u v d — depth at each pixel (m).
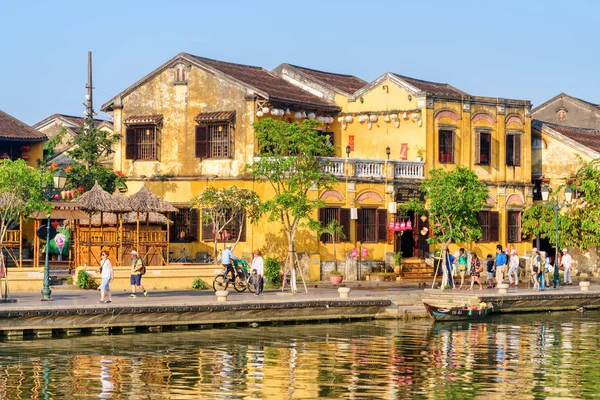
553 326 50.84
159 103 68.44
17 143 78.69
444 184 59.53
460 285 62.44
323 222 64.12
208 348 41.44
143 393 32.75
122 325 45.47
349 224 65.31
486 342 44.59
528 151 74.81
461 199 59.25
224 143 65.81
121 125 69.81
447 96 70.19
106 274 47.16
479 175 71.81
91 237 60.22
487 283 67.38
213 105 66.38
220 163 65.88
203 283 57.44
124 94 69.69
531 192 74.56
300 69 75.31
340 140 72.38
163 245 59.88
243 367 37.31
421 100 69.19
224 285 55.84
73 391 32.91
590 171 71.31
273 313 49.12
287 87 71.44
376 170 66.75
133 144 69.00
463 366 38.31
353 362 38.72
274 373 36.28
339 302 50.88
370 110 71.25
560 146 76.06
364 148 71.69
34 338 43.38
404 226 66.88
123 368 36.78
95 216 62.28
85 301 48.12
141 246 59.97
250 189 64.19
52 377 34.97
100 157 77.25
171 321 46.66
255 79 69.38
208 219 63.41
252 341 43.53
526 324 51.62
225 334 45.50
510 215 73.62
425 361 39.31
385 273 66.12
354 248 65.12
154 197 58.91
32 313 43.28
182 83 67.50
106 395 32.41
